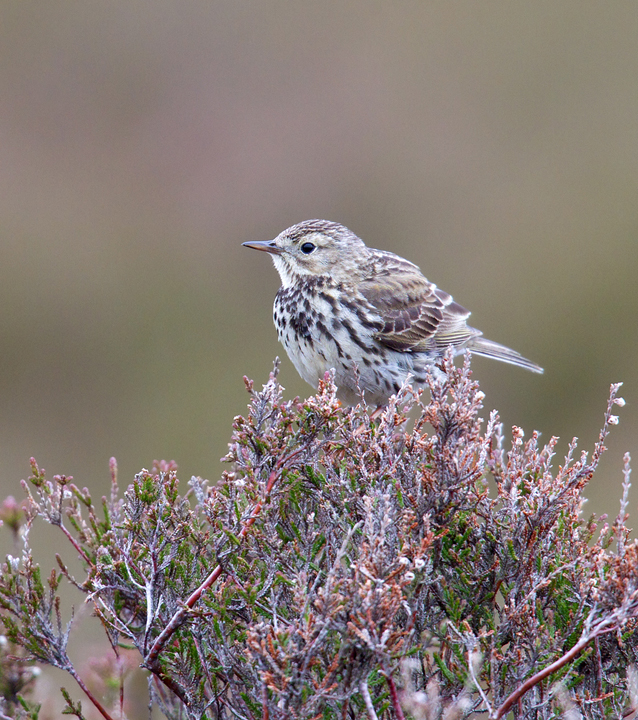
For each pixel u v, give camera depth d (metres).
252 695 4.92
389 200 18.28
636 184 18.45
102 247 17.19
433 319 8.87
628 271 17.25
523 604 4.83
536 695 4.74
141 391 15.91
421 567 4.55
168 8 19.41
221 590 4.94
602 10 20.33
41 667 6.36
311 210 17.75
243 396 15.65
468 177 18.67
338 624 4.43
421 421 5.38
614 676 5.04
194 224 17.53
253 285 17.14
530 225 18.03
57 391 16.03
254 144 18.48
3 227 16.94
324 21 20.16
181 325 16.58
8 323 16.52
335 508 5.27
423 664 4.87
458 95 19.69
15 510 5.79
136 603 5.57
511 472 5.22
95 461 14.95
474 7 20.41
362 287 8.53
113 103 18.56
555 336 16.94
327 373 5.64
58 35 18.84
